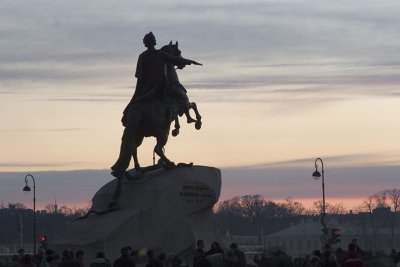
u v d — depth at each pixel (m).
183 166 49.09
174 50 49.53
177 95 49.22
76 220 48.12
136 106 48.41
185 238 47.19
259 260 48.53
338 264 45.25
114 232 46.44
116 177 47.84
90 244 46.34
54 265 40.28
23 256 39.19
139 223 47.09
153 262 37.69
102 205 48.81
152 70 48.69
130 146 47.88
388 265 50.81
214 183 49.09
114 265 36.53
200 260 38.25
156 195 47.44
